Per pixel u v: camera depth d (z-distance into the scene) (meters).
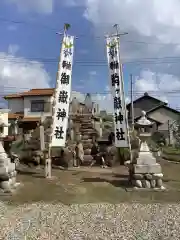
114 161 24.91
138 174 15.37
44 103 46.44
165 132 56.59
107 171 21.95
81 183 16.84
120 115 20.66
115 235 8.99
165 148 41.09
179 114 58.56
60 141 19.36
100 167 24.30
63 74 19.61
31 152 23.39
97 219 10.56
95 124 33.84
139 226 9.82
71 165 24.47
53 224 10.03
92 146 27.64
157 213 11.34
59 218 10.67
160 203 12.90
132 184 15.80
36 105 46.78
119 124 20.61
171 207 12.19
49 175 18.70
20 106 49.41
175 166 25.47
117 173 20.89
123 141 20.45
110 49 21.22
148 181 15.38
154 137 49.19
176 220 10.45
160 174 15.38
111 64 21.16
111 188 15.51
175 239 8.69
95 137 30.23
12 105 49.62
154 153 28.89
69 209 11.87
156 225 9.93
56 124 19.28
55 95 19.41
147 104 63.41
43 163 22.80
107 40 21.28
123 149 25.09
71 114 31.34
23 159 23.20
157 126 57.00
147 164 15.41
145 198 13.79
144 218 10.70
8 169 14.47
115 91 20.94
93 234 9.08
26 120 45.22
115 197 13.95
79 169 23.08
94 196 14.14
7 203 12.77
